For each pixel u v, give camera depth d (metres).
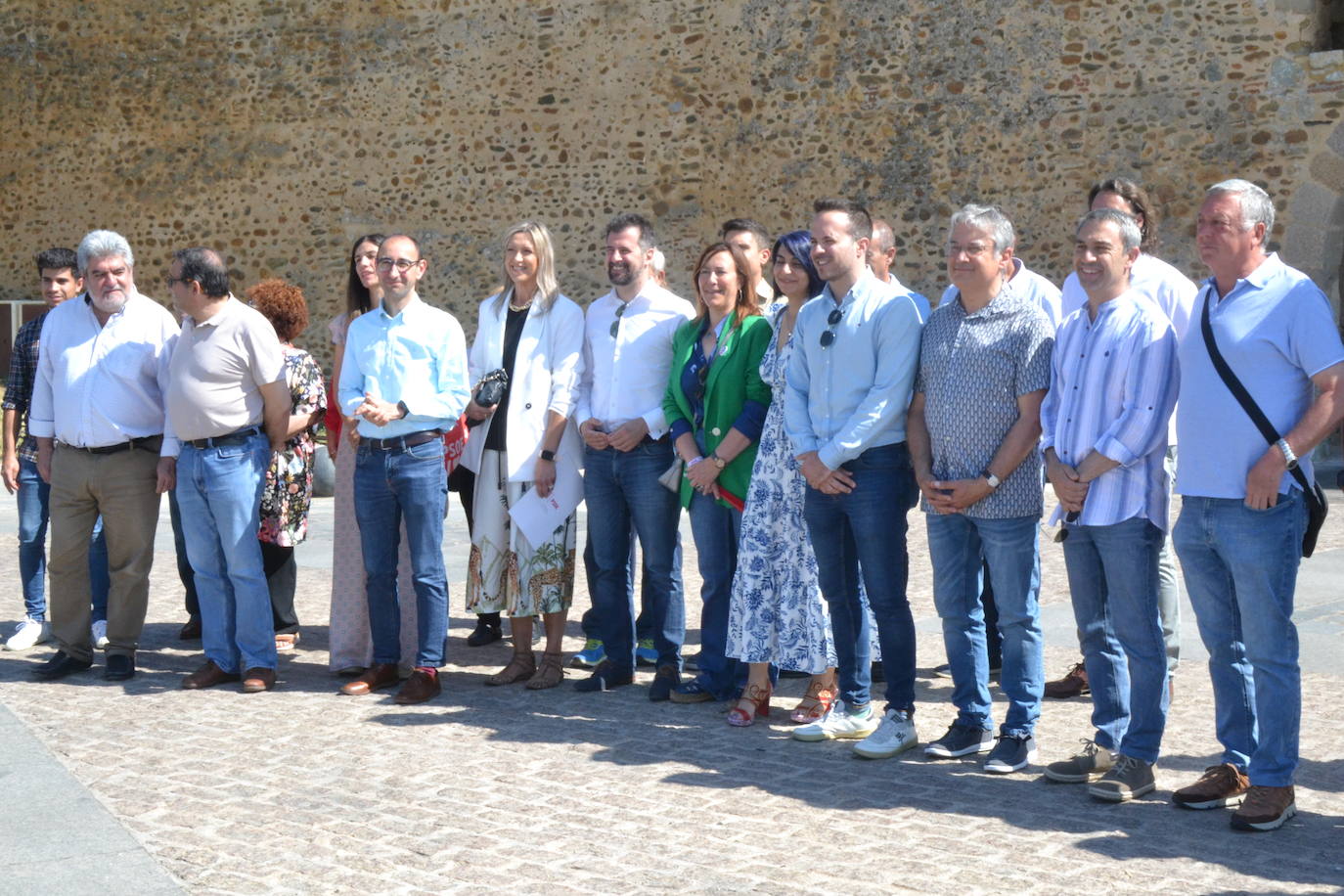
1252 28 12.27
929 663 5.14
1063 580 6.72
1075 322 3.60
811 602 4.23
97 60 16.53
